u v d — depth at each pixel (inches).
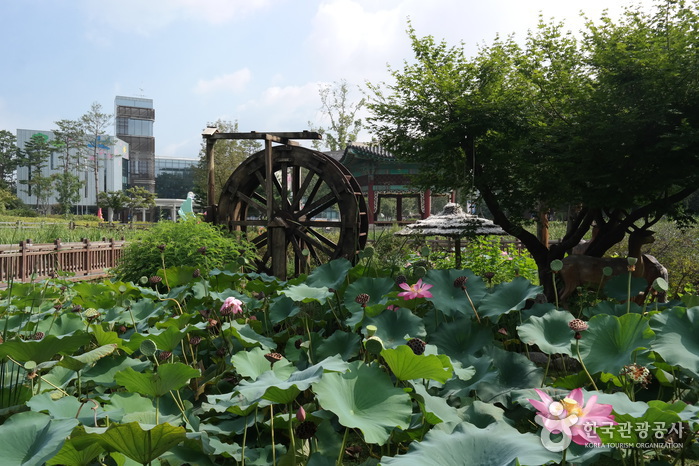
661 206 229.8
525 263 324.8
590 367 115.8
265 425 113.9
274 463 95.3
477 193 275.4
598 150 222.1
